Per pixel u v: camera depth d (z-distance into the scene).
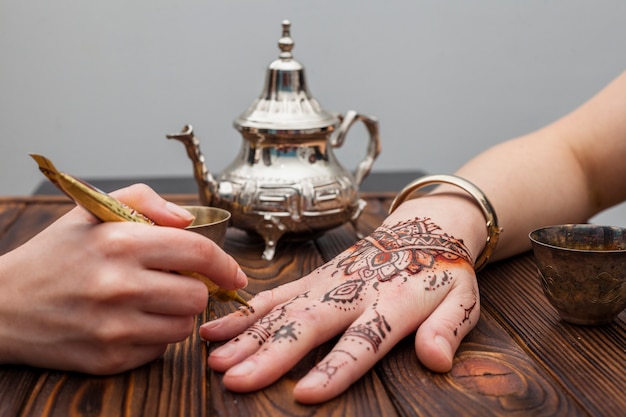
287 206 0.74
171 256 0.49
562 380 0.49
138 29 1.66
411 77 1.70
